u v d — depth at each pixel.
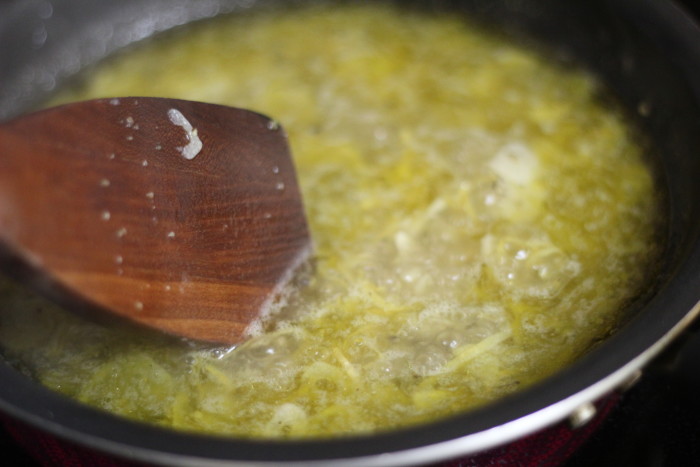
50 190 0.38
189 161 0.43
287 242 0.47
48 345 0.47
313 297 0.48
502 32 0.58
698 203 0.45
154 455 0.38
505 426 0.38
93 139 0.40
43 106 0.56
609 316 0.47
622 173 0.51
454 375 0.45
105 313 0.41
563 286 0.48
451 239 0.50
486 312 0.47
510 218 0.51
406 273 0.49
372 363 0.46
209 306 0.44
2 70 0.55
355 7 0.61
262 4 0.61
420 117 0.55
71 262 0.39
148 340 0.46
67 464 0.45
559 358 0.45
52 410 0.39
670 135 0.50
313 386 0.45
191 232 0.43
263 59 0.59
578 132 0.54
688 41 0.49
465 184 0.52
